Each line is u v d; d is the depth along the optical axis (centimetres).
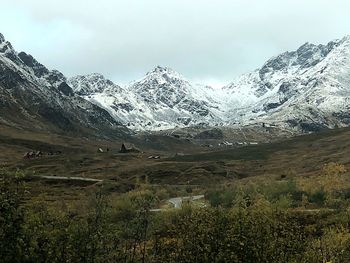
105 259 3428
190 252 3172
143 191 11762
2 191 2958
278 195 10706
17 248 2862
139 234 4491
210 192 12300
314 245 4388
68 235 3177
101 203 4750
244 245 3108
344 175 12506
